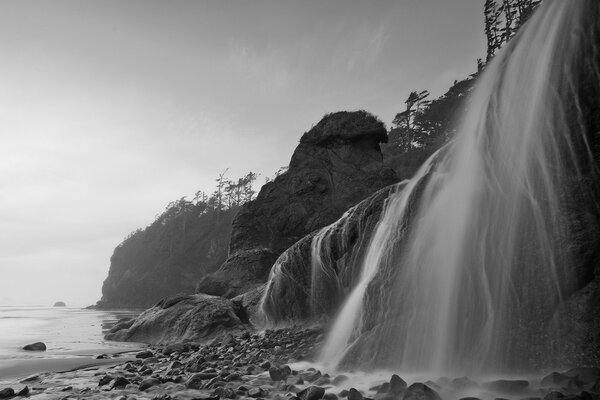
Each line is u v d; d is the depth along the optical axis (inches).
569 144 256.2
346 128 1229.7
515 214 268.1
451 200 333.1
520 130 286.5
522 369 221.1
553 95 271.1
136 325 725.3
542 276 240.8
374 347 315.3
